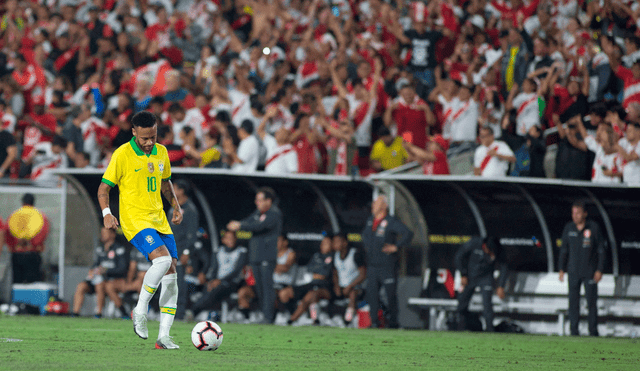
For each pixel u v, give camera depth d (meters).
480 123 59.12
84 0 85.25
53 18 79.81
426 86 64.62
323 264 51.84
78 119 62.84
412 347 32.44
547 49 59.78
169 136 54.84
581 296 51.44
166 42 76.81
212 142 54.59
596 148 53.62
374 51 66.31
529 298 51.94
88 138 62.44
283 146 55.09
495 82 62.47
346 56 68.31
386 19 71.06
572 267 47.53
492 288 48.47
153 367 20.39
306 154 57.16
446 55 69.62
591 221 47.69
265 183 54.47
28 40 77.31
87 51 76.44
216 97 62.75
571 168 53.38
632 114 54.97
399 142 58.00
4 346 26.72
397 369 22.28
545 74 58.25
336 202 54.97
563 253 48.00
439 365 24.17
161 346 26.28
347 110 59.25
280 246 53.34
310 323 52.12
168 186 26.38
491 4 76.38
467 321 50.22
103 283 52.47
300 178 52.31
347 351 29.16
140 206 25.08
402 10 76.75
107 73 70.88
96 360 22.09
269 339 34.59
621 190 51.19
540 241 52.28
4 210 55.88
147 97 64.06
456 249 52.66
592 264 47.50
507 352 31.11
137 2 82.88
